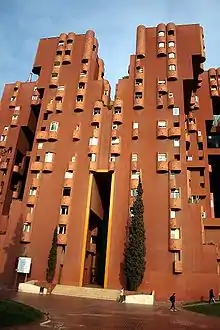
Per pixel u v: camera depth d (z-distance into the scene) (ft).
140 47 196.13
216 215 246.68
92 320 65.82
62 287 144.15
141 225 146.30
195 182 207.72
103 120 184.75
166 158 167.12
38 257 156.76
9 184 219.20
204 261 141.69
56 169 175.42
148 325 63.62
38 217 165.27
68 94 194.49
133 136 174.09
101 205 197.06
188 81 185.47
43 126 189.06
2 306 56.85
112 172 169.37
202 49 192.95
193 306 111.55
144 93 184.75
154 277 142.00
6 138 235.61
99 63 220.23
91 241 197.36
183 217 151.33
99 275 196.85
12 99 249.55
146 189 160.86
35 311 64.28
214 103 245.04
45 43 214.07
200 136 223.71
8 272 156.46
